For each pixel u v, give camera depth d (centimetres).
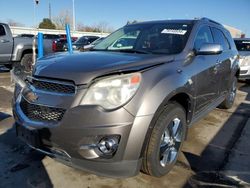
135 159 255
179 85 292
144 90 255
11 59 956
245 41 1016
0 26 928
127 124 245
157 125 273
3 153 353
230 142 410
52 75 265
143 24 430
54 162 332
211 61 397
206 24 429
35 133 264
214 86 421
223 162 346
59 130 249
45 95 266
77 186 286
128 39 399
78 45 1480
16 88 328
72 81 253
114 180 297
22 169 316
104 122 242
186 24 396
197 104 360
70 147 250
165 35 378
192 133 440
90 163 251
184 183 296
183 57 330
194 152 371
